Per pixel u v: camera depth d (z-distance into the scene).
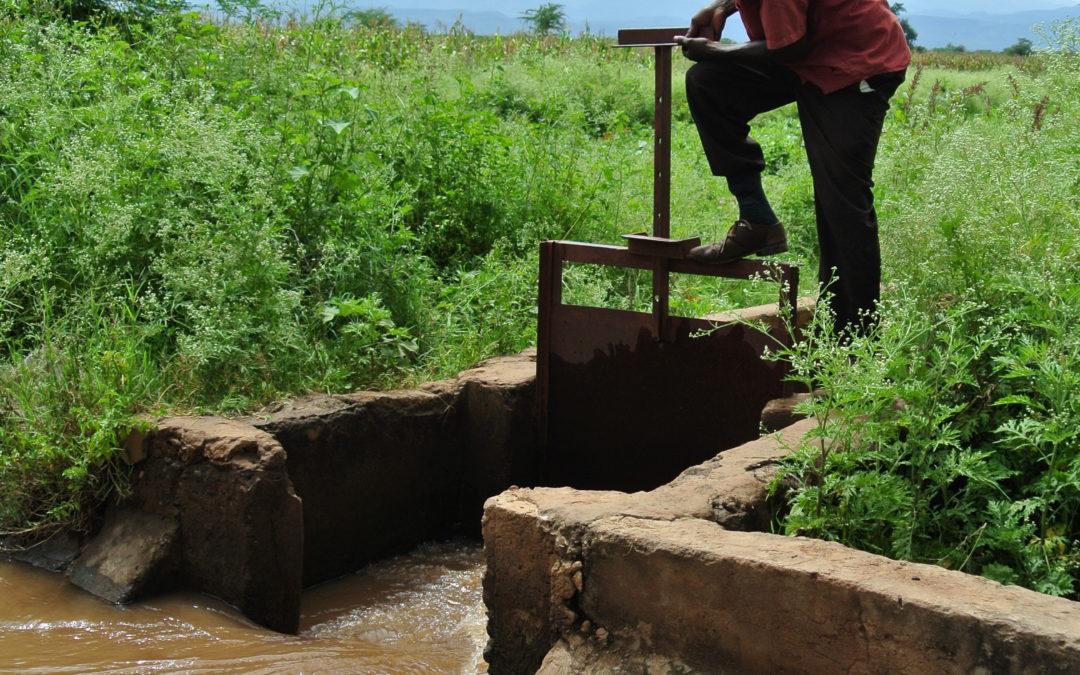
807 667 2.47
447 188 7.29
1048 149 5.64
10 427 4.29
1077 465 3.05
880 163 7.75
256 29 8.09
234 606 3.96
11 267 4.77
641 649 2.72
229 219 5.09
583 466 5.16
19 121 6.25
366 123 6.84
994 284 3.89
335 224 5.86
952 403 3.62
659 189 4.75
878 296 4.31
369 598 4.46
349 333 5.17
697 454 4.87
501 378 5.18
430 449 5.09
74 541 4.25
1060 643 2.14
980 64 23.03
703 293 7.15
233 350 4.66
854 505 3.14
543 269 5.11
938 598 2.32
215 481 3.96
